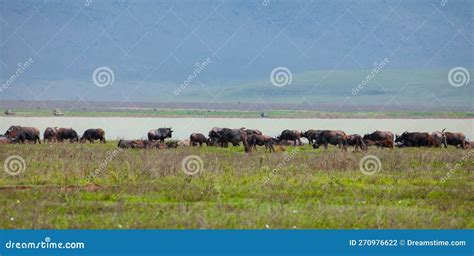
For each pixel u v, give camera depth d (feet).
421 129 654.94
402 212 169.07
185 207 168.14
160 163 246.68
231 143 418.51
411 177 230.27
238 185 206.49
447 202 185.16
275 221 158.10
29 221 155.53
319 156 287.28
